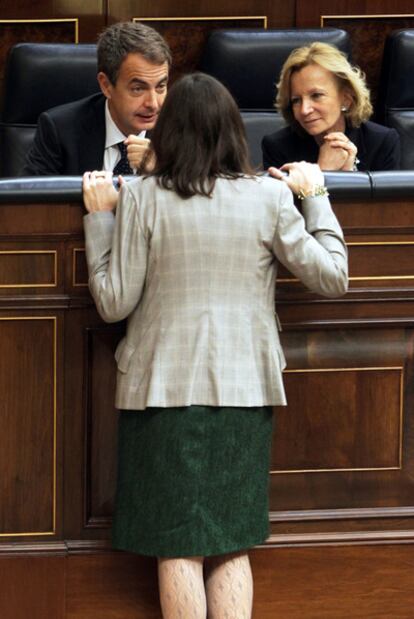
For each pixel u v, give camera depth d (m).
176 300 8.12
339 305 8.94
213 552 8.12
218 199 8.10
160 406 8.05
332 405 9.06
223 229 8.08
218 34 13.27
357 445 9.12
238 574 8.38
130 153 10.25
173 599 8.16
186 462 8.09
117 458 8.84
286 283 8.88
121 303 8.16
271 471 9.06
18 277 8.73
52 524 8.95
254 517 8.31
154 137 8.25
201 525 8.11
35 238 8.68
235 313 8.14
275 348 8.29
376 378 9.08
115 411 8.94
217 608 8.34
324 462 9.09
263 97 13.27
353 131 11.63
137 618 9.05
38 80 12.91
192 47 13.94
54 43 13.09
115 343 8.86
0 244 8.69
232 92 13.22
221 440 8.14
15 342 8.80
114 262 8.20
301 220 8.26
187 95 8.16
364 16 13.98
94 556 8.97
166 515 8.13
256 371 8.21
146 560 8.99
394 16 13.98
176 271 8.10
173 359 8.09
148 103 10.90
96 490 8.99
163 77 10.88
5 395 8.83
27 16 13.83
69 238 8.70
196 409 8.09
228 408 8.12
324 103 11.23
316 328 8.95
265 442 8.36
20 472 8.89
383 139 11.72
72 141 11.33
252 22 13.94
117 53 10.80
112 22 13.89
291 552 9.09
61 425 8.87
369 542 9.15
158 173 8.20
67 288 8.76
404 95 13.39
